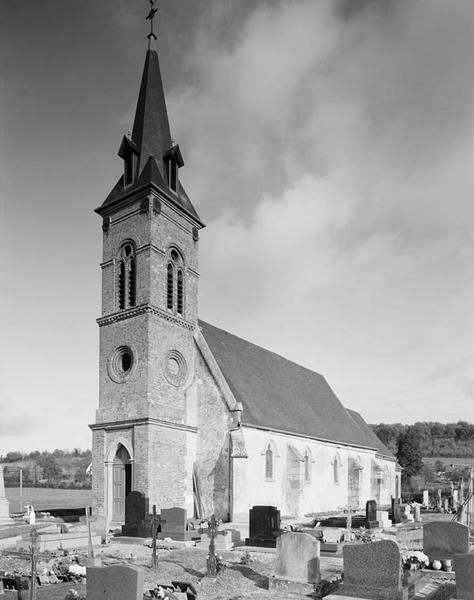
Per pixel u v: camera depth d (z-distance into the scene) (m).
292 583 15.96
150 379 30.72
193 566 19.45
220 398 33.19
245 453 31.44
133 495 26.80
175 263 34.53
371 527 30.73
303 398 46.75
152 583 16.58
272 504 35.00
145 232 32.59
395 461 60.44
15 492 90.56
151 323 31.42
